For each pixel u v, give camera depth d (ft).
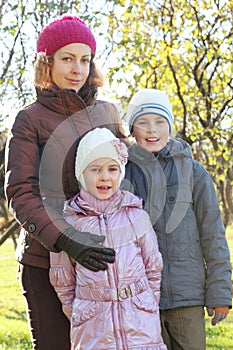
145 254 12.64
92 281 12.17
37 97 12.94
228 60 34.76
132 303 12.17
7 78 31.81
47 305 12.87
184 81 35.19
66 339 12.96
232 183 36.65
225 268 13.94
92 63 13.37
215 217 14.08
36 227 12.03
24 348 28.84
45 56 12.96
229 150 34.32
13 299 49.65
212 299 13.83
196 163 14.32
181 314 13.75
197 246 14.01
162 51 32.99
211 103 34.86
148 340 12.11
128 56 32.32
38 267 12.82
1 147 29.96
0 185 23.72
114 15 32.53
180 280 13.69
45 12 30.78
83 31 13.00
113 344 11.98
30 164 12.50
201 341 13.85
